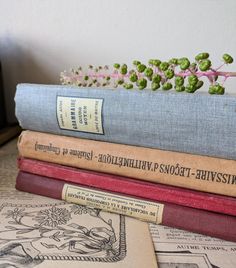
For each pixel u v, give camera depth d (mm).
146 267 219
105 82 375
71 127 318
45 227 274
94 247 243
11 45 615
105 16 572
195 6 542
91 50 595
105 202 307
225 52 556
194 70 289
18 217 291
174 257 238
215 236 267
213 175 269
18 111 337
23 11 592
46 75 625
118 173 305
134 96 286
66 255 232
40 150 335
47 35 600
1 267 217
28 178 346
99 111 299
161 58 578
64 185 327
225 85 555
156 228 283
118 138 304
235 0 530
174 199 282
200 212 274
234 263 232
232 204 263
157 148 293
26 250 237
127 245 247
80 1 571
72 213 303
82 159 317
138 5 557
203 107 263
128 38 577
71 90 310
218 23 545
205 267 226
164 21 558
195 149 276
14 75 632
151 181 294
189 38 560
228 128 257
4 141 539
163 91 292
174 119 274
